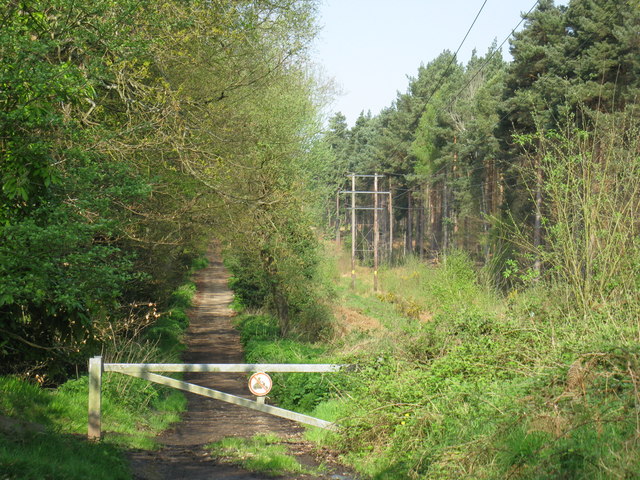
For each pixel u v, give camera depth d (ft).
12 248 23.82
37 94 25.63
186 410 52.85
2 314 27.25
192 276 207.72
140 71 42.65
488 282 81.92
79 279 26.11
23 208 26.73
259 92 61.00
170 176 50.11
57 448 24.75
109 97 47.16
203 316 135.85
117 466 25.08
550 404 22.53
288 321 89.71
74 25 31.91
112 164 31.12
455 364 31.55
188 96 47.83
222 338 104.99
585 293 36.65
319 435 35.53
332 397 47.80
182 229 60.18
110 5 32.04
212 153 49.70
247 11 49.21
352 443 31.24
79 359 35.65
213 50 49.47
